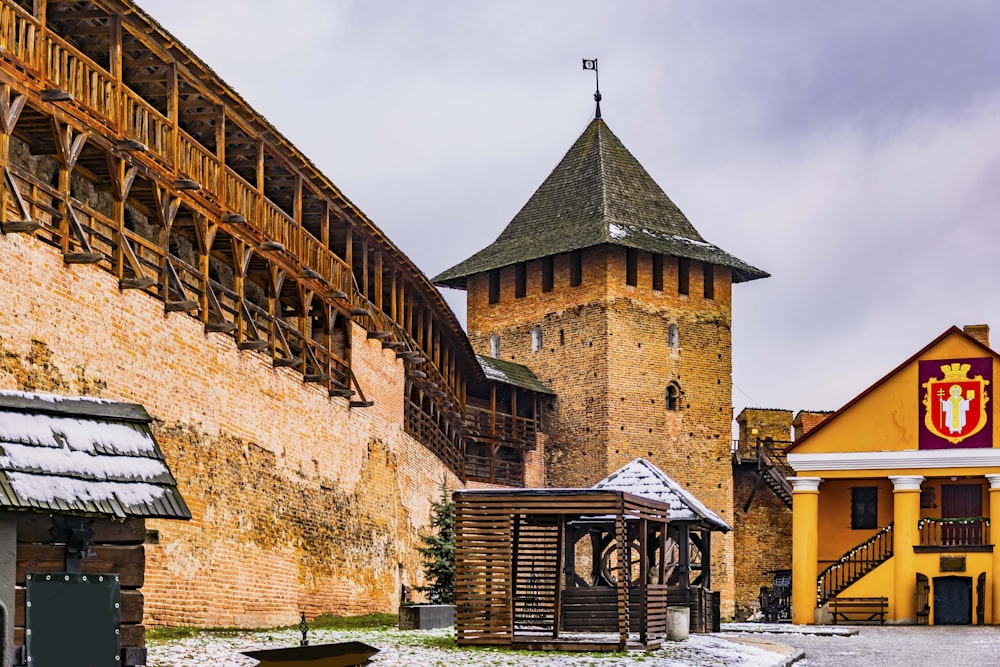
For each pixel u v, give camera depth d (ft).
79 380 68.28
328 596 104.22
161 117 79.10
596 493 78.84
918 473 150.41
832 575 151.84
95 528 37.81
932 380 151.53
